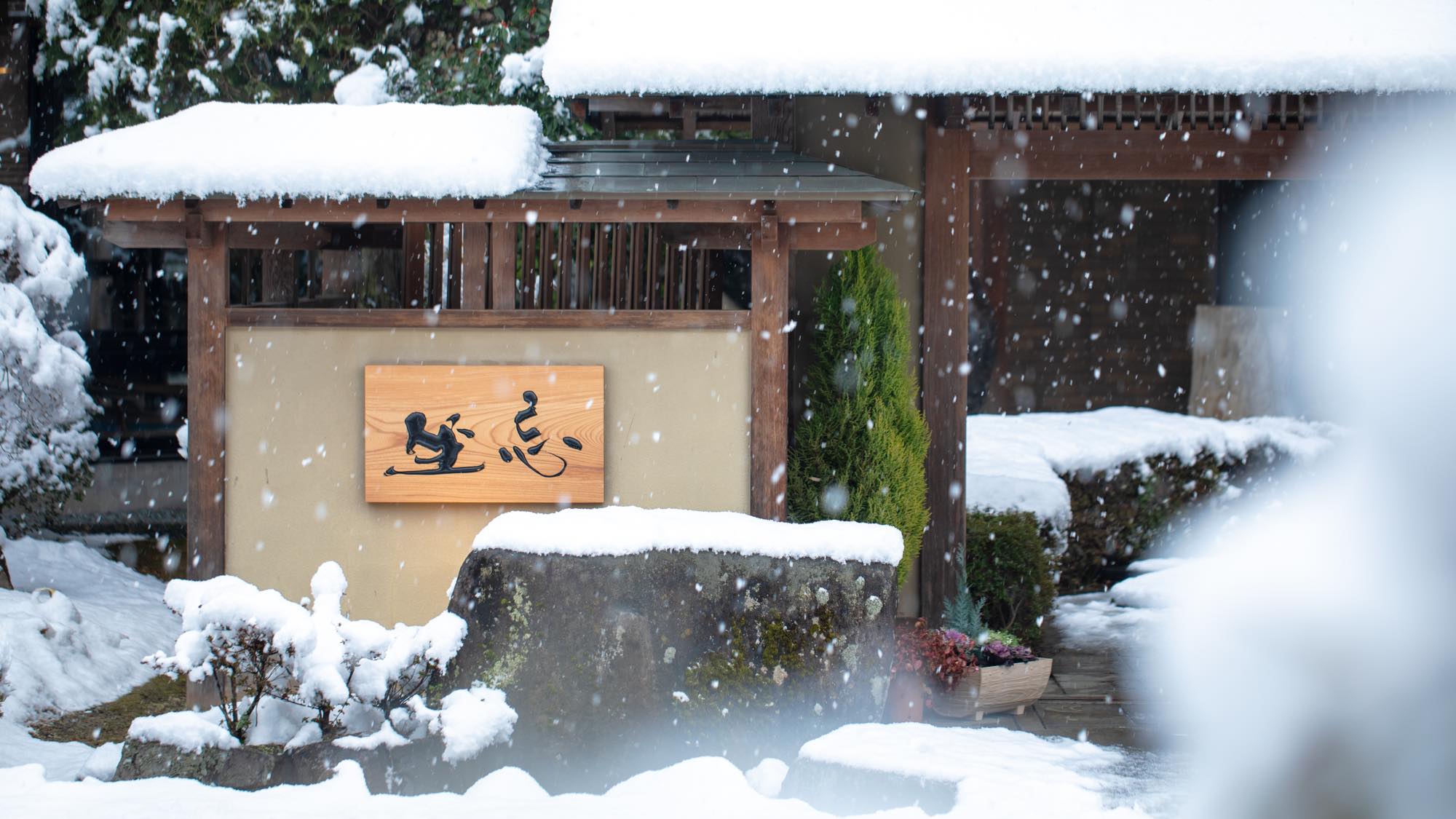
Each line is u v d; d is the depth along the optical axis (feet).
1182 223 54.75
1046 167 28.86
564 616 20.98
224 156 23.29
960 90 26.43
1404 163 28.96
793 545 21.66
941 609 28.81
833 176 24.89
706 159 26.89
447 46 40.78
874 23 27.86
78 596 34.50
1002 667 25.58
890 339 27.09
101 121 40.40
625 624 20.94
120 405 47.93
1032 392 54.34
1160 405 54.80
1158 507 40.63
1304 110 28.09
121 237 24.38
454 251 27.17
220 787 19.06
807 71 26.35
